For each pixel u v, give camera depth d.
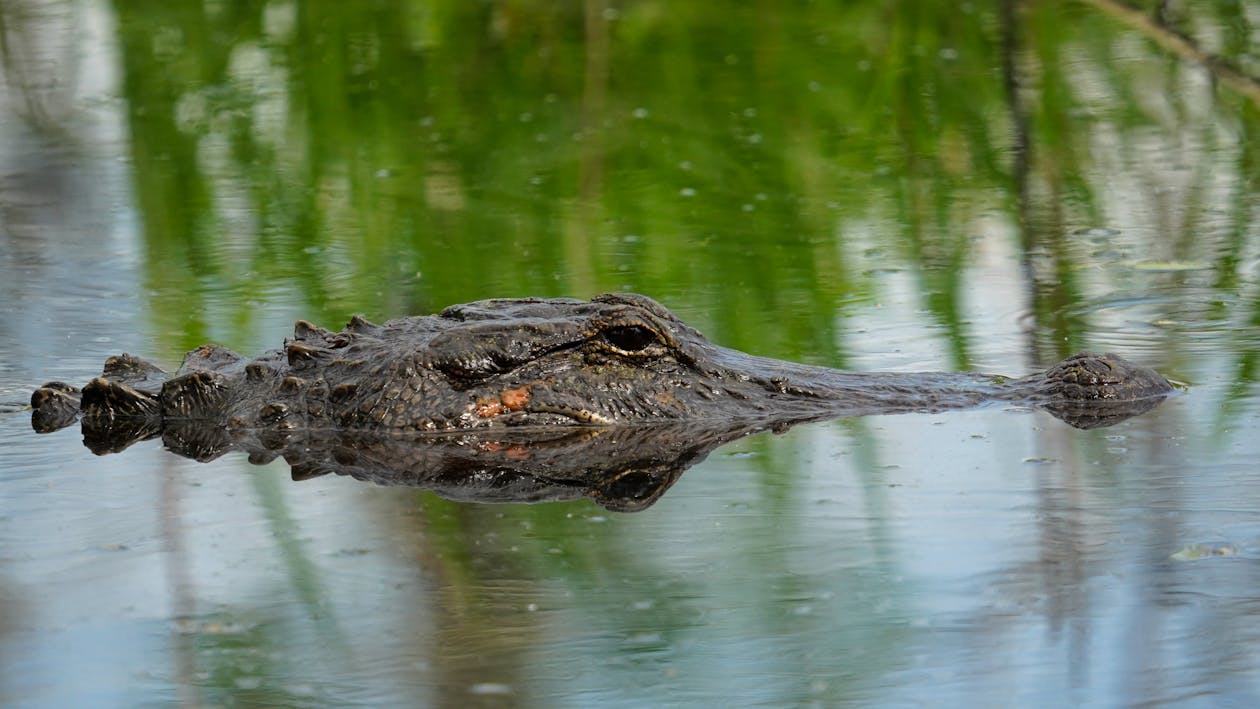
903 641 10.82
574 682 10.34
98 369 20.11
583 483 14.93
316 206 29.31
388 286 24.22
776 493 14.39
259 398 17.45
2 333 21.95
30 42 41.19
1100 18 40.72
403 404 16.89
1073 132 32.94
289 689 10.27
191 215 29.00
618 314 17.38
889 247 26.03
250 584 12.19
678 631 11.12
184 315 22.70
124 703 10.09
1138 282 23.64
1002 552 12.52
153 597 11.95
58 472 15.62
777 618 11.29
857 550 12.71
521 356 17.12
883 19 39.78
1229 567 11.98
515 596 11.85
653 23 39.09
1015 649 10.62
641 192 29.59
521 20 39.72
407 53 38.56
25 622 11.48
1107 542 12.65
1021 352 19.94
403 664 10.63
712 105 34.69
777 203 29.03
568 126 33.91
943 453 15.57
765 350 20.19
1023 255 25.36
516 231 27.22
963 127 33.38
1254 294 22.75
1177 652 10.44
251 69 38.88
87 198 30.31
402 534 13.38
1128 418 16.64
